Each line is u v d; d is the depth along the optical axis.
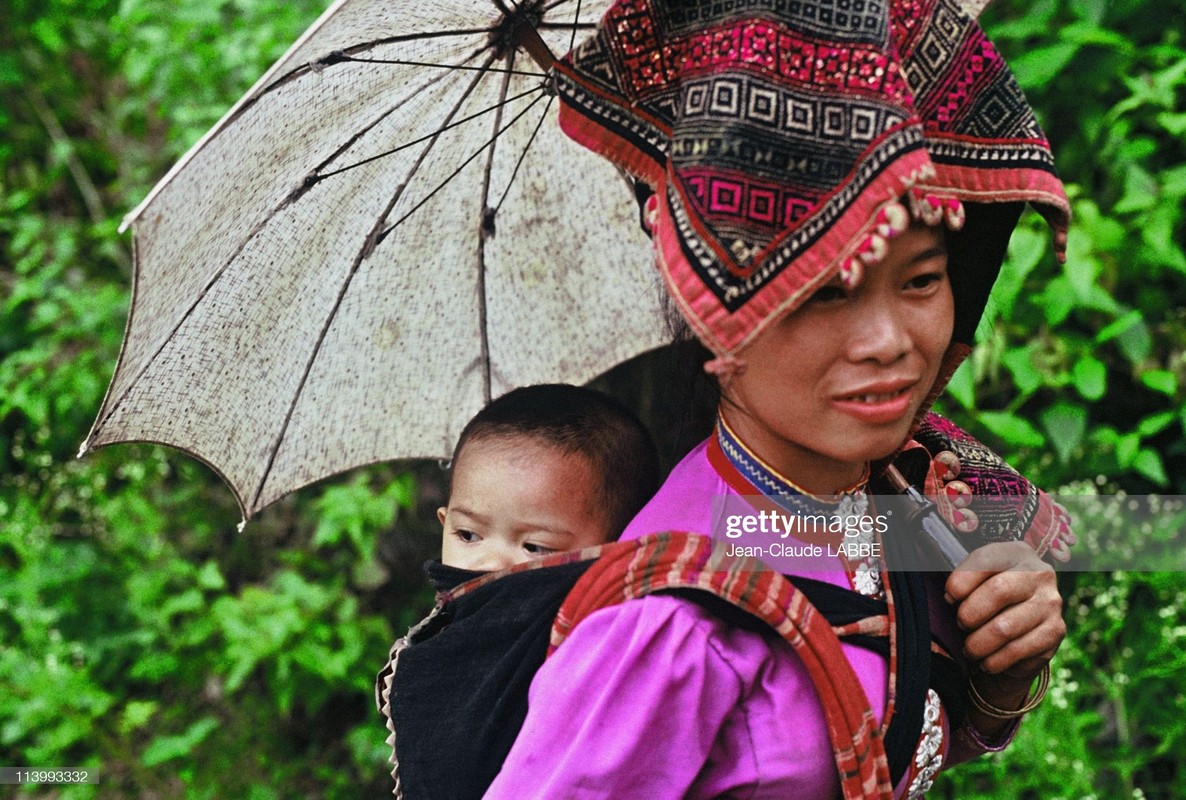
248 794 5.09
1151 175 3.97
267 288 2.12
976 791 3.74
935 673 1.75
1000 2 4.12
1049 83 4.02
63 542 5.40
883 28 1.35
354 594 5.10
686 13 1.47
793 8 1.36
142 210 1.80
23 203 5.98
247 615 4.71
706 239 1.34
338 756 5.15
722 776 1.55
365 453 2.38
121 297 5.62
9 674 4.88
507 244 2.30
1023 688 1.84
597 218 2.28
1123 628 3.85
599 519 2.08
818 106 1.35
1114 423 4.09
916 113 1.39
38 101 6.27
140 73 5.33
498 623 1.72
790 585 1.55
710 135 1.35
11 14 6.21
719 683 1.53
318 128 1.98
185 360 2.09
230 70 5.29
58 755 5.10
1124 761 3.65
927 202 1.39
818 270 1.33
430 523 4.99
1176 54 3.85
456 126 2.14
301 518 5.43
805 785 1.54
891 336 1.47
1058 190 1.55
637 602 1.55
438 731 1.71
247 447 2.25
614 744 1.50
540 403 2.13
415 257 2.25
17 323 5.91
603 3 2.01
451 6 1.90
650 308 2.33
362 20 1.82
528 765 1.53
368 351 2.30
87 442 2.06
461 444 2.15
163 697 5.41
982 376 3.98
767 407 1.54
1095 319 3.97
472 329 2.36
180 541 5.55
